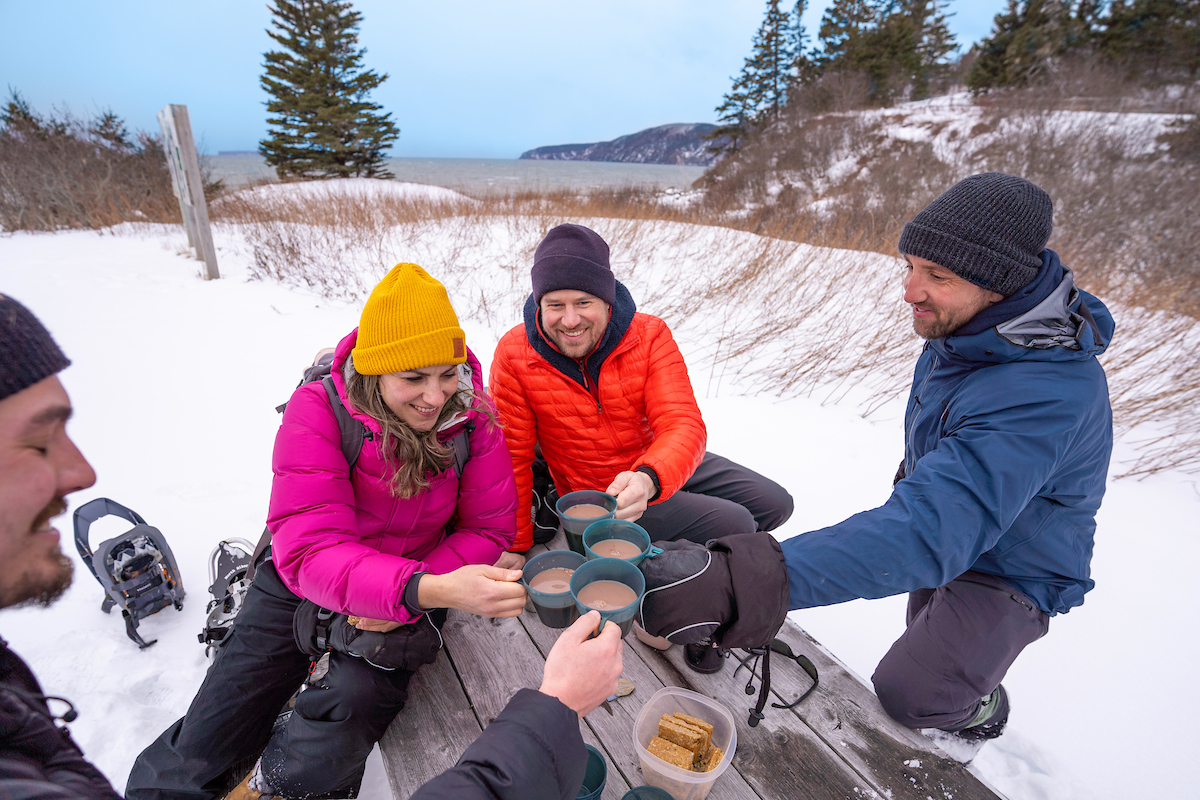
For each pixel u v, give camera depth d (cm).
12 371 41
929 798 129
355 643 130
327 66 2902
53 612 217
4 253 804
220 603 194
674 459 179
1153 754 184
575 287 178
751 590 111
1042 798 170
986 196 133
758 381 452
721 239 810
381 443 141
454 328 133
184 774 145
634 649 169
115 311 568
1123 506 310
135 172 1223
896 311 526
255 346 493
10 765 46
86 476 49
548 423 212
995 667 152
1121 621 235
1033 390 129
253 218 988
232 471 313
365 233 845
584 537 130
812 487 321
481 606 119
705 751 127
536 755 81
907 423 182
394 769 137
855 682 159
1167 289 530
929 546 118
